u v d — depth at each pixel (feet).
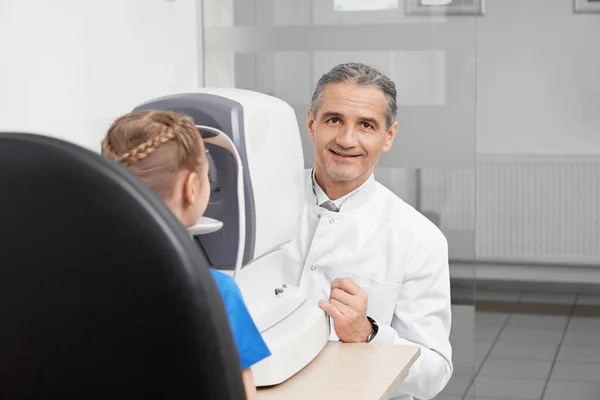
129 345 2.15
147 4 8.36
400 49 9.24
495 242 20.07
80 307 2.14
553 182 19.66
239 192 4.44
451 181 9.21
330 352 4.91
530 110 19.98
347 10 9.34
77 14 7.14
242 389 2.26
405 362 4.70
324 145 6.06
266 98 5.05
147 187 2.17
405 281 6.29
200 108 4.57
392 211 6.37
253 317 4.54
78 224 2.13
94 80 7.43
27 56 6.48
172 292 2.12
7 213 2.15
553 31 19.74
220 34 9.66
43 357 2.17
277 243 4.97
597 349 15.23
